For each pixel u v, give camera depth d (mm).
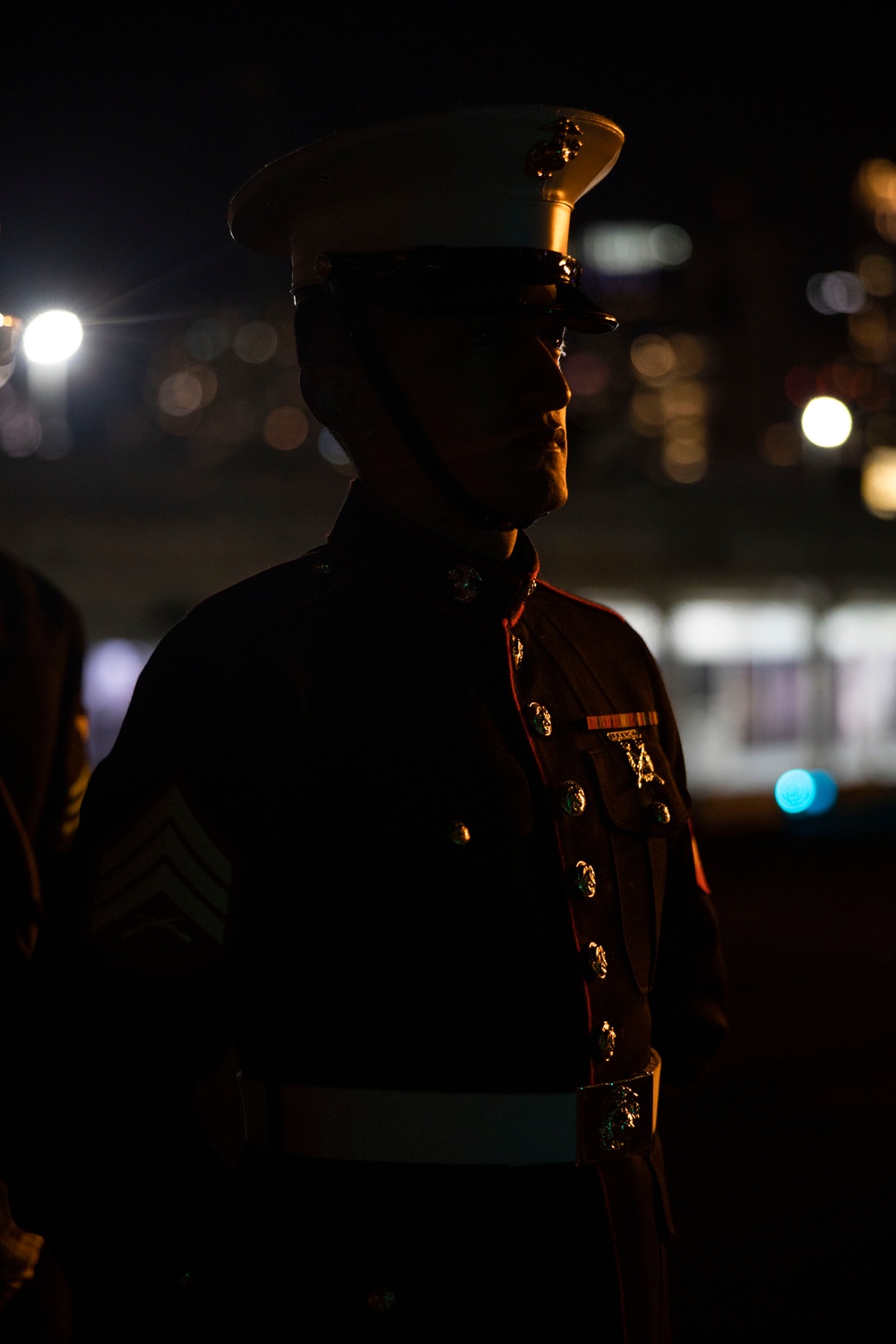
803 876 11141
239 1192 1322
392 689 1367
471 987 1290
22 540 10359
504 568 1443
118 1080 1267
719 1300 3641
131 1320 1252
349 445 1447
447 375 1342
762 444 15852
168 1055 1281
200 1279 1257
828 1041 6305
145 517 10883
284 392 12414
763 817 13180
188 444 12219
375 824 1312
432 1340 1249
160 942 1284
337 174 1354
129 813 1332
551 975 1313
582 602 1657
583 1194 1295
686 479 14516
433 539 1421
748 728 13461
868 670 14188
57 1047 1285
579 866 1356
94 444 12125
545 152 1333
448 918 1297
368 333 1368
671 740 1653
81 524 10586
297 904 1312
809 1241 4043
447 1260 1260
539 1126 1289
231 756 1311
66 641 2098
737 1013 6848
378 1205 1269
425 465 1364
